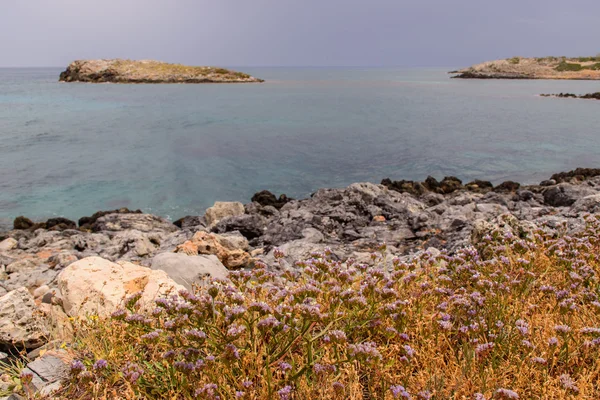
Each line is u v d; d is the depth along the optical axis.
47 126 48.16
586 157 33.62
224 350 3.44
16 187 25.44
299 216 14.70
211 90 108.88
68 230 16.72
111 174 28.05
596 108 67.38
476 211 14.95
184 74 146.88
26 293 5.79
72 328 4.84
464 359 3.73
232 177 27.78
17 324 5.35
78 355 4.28
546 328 4.15
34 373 4.11
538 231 6.91
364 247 11.86
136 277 6.04
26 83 144.25
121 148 36.03
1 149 35.75
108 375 3.63
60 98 84.56
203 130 45.56
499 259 5.64
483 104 74.12
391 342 4.09
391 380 3.49
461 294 4.84
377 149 36.38
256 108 67.56
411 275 4.72
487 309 4.38
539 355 3.95
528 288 4.79
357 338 4.02
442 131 45.59
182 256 7.60
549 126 49.00
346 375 3.58
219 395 3.31
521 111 63.56
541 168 30.45
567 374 3.60
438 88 119.50
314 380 3.42
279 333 3.76
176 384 3.37
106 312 5.37
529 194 18.17
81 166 30.08
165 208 22.20
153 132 44.22
